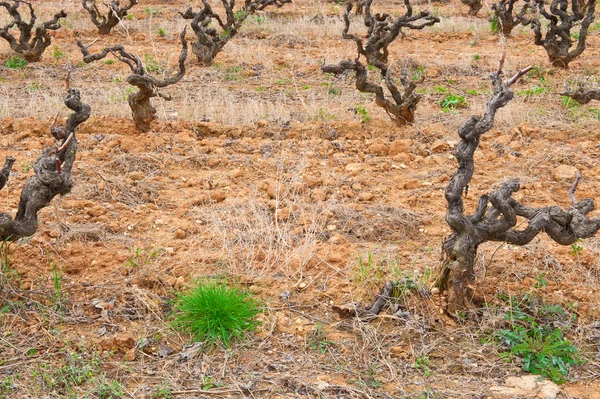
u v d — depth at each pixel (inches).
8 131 373.7
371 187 310.3
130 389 183.5
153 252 244.4
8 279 223.3
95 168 319.3
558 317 212.4
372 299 220.4
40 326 206.5
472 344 202.4
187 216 278.7
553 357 193.9
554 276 235.0
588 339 205.9
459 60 556.4
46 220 269.0
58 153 209.0
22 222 210.2
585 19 517.0
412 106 375.9
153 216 278.1
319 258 243.4
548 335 201.3
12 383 184.2
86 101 424.2
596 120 385.1
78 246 251.3
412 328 206.7
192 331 204.7
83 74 515.8
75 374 187.5
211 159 334.3
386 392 183.5
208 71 522.3
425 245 258.5
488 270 236.1
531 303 216.4
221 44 549.0
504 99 202.8
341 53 588.7
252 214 278.2
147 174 321.7
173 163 332.2
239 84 491.8
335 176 319.6
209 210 281.0
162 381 186.7
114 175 318.3
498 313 212.1
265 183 309.3
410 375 190.9
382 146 352.2
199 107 409.7
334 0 879.1
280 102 434.9
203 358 194.2
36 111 401.7
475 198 296.5
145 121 369.7
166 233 264.1
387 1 904.3
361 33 676.7
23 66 534.3
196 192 302.7
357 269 236.5
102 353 197.5
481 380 189.3
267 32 673.0
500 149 352.8
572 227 202.4
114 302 218.7
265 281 230.7
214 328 202.4
